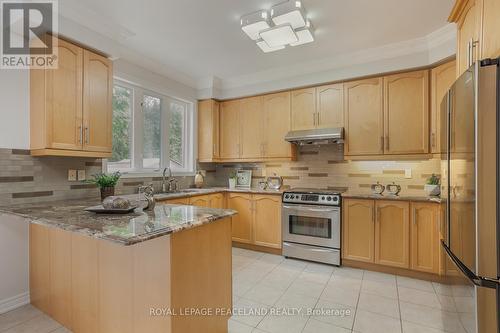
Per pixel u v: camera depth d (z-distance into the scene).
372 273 2.92
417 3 2.14
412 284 2.64
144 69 3.32
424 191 3.13
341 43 2.87
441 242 1.83
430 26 2.51
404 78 2.99
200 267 1.57
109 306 1.63
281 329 1.91
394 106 3.04
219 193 3.84
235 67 3.60
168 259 1.36
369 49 3.01
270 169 4.18
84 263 1.78
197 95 4.19
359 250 3.01
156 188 3.50
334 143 3.66
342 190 3.62
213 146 4.14
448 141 1.64
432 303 2.27
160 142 3.70
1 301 2.09
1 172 2.05
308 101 3.56
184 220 1.49
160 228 1.31
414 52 2.84
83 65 2.33
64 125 2.19
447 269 1.64
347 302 2.29
